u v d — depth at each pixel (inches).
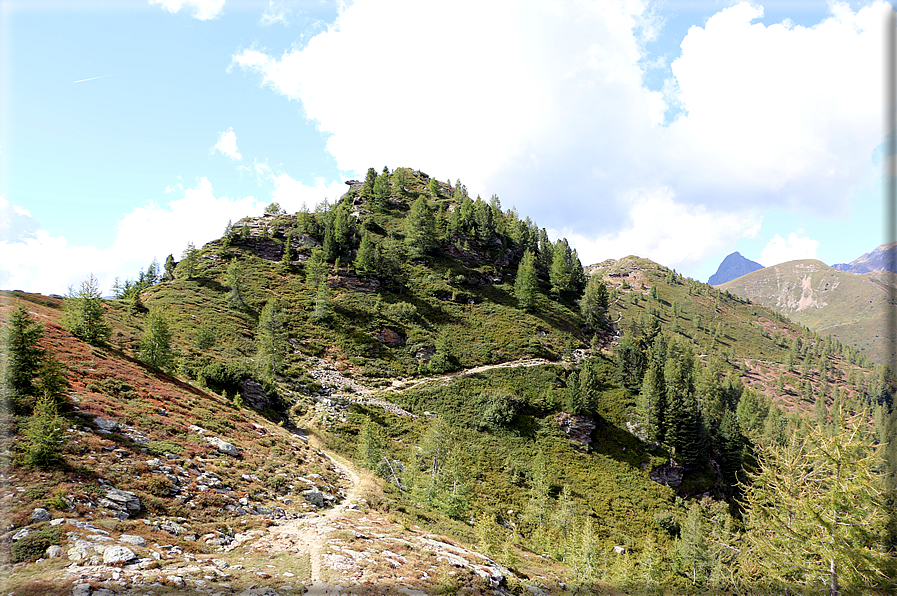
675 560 1932.8
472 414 3011.8
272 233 5147.6
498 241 5856.3
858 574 647.1
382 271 4586.6
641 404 3280.0
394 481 1916.8
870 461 642.2
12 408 978.7
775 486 848.9
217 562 742.5
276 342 3265.3
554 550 1715.1
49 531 692.7
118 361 1662.2
